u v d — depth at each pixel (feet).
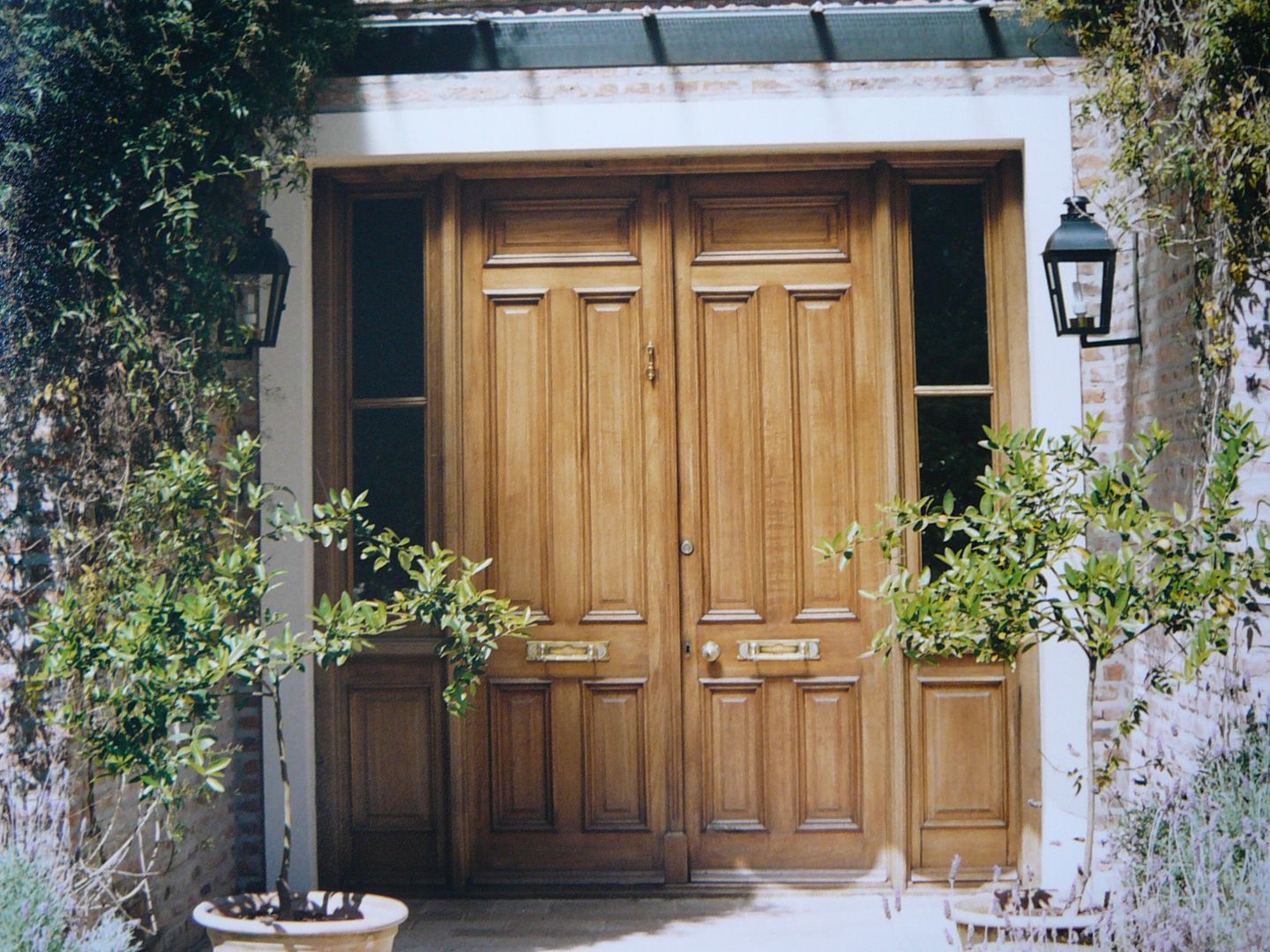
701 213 18.25
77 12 13.82
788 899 17.56
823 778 17.93
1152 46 15.39
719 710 18.03
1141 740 16.96
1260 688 13.92
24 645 13.25
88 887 13.10
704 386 18.15
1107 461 16.79
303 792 17.63
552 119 17.63
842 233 18.16
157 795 13.73
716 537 18.08
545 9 17.80
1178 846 12.42
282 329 17.81
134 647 12.27
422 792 18.10
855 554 17.89
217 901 13.28
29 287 13.47
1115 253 15.81
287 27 15.99
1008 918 11.91
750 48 17.54
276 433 17.74
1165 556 12.54
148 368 14.48
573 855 18.02
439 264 18.21
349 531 18.15
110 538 13.74
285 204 17.80
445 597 13.70
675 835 17.85
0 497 13.37
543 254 18.30
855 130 17.46
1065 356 17.37
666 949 15.49
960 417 17.81
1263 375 14.08
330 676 18.06
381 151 17.70
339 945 12.42
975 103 17.42
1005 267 17.83
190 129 14.58
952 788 17.69
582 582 18.12
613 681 18.06
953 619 12.64
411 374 18.34
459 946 15.78
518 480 18.21
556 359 18.25
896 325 17.83
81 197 13.74
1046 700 17.25
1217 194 14.23
